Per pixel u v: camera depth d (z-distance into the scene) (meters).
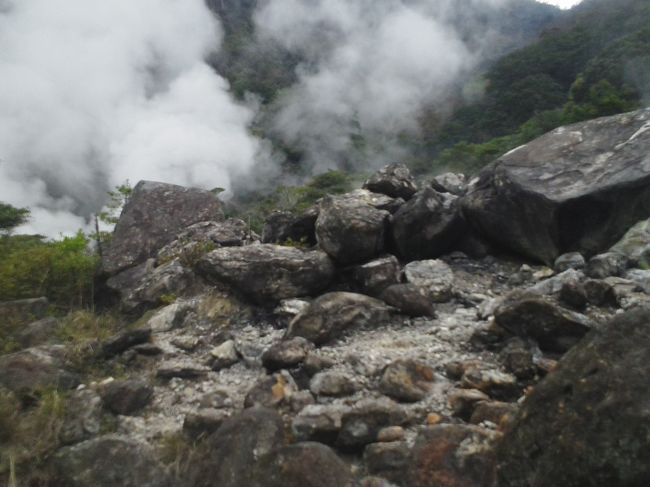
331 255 6.93
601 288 5.08
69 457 3.74
